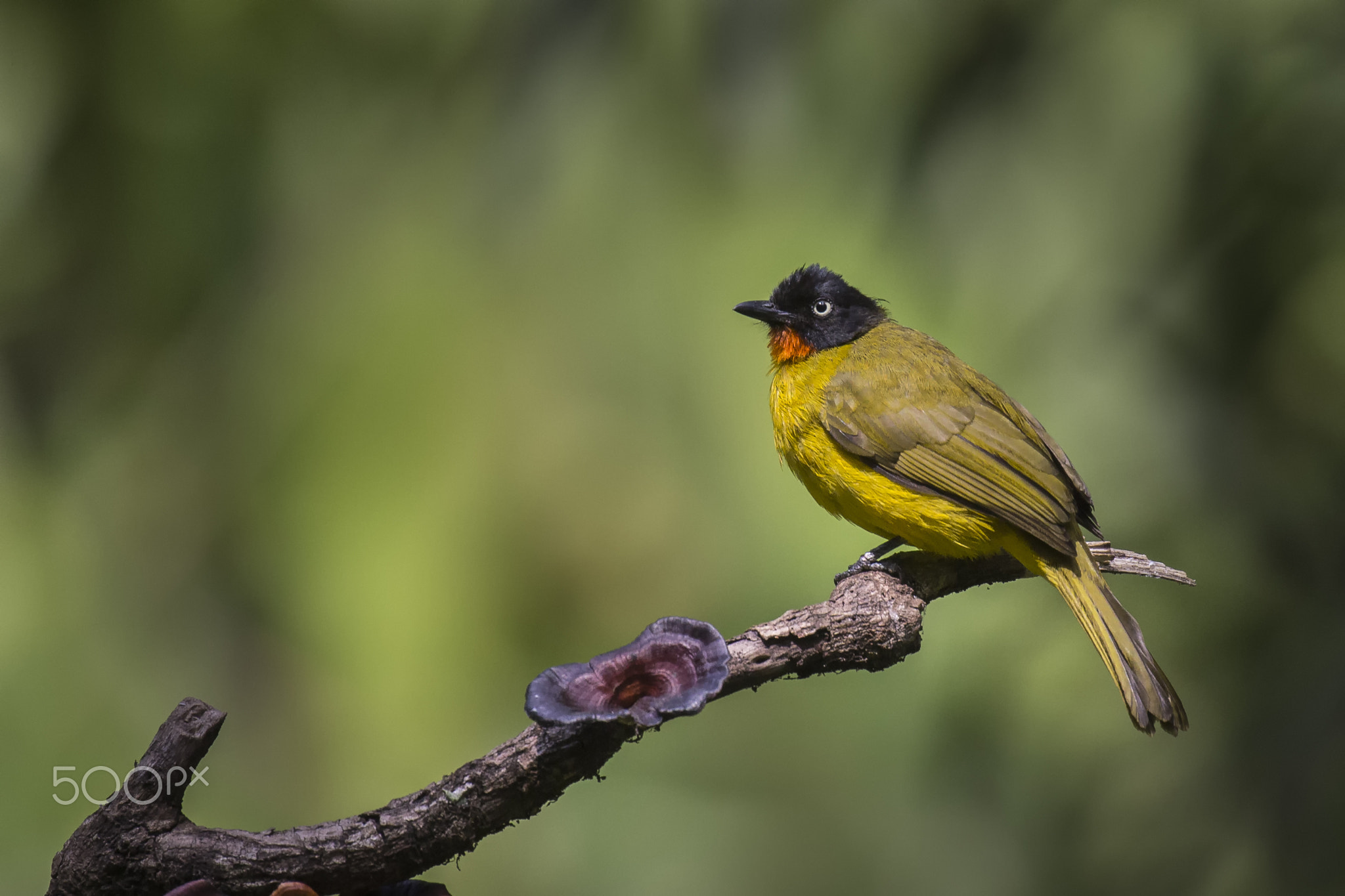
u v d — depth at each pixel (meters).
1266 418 10.02
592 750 5.77
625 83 10.33
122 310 12.78
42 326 12.74
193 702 6.13
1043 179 10.49
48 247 12.52
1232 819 9.47
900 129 10.38
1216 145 10.17
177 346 13.04
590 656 12.81
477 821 5.84
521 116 10.20
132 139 12.52
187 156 12.69
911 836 11.68
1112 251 10.56
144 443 13.27
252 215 12.87
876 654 6.59
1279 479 9.88
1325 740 9.16
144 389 13.16
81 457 13.35
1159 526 10.10
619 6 10.15
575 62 10.16
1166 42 10.58
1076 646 10.71
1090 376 10.65
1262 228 10.03
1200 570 9.98
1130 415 10.43
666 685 5.77
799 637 6.48
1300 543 9.75
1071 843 10.14
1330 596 9.65
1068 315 10.66
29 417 12.83
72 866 5.85
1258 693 9.66
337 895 5.94
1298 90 10.02
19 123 12.30
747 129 10.06
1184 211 10.28
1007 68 10.36
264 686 13.09
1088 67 10.46
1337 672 9.28
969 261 10.50
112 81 12.42
